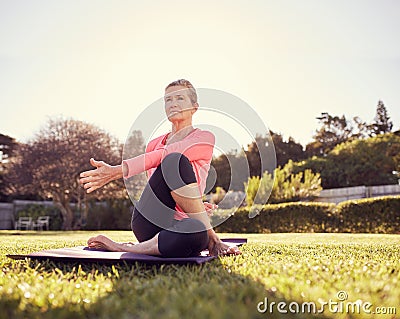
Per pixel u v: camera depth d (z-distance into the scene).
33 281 1.85
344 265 2.24
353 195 11.38
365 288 1.66
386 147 15.21
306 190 10.88
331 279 1.84
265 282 1.75
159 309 1.37
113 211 13.48
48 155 13.87
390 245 3.78
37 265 2.25
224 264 2.22
